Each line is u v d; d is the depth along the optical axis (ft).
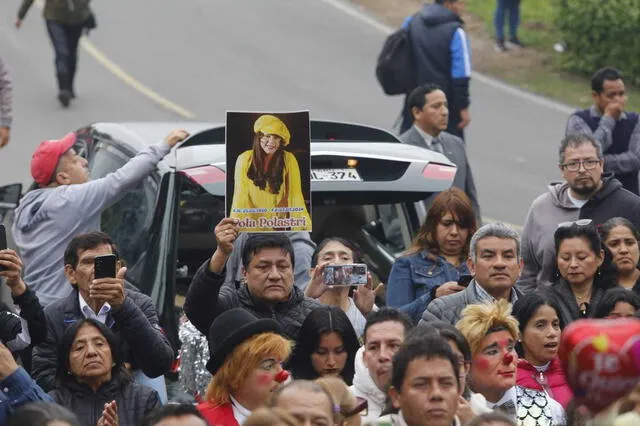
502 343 69.92
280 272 78.28
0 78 128.36
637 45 220.43
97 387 71.77
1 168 171.53
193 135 91.30
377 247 95.50
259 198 78.13
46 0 197.57
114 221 89.66
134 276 85.51
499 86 220.84
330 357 73.20
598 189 97.30
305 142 78.13
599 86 115.34
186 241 90.63
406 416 59.16
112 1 254.88
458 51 144.15
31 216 88.99
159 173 87.51
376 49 239.09
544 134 200.23
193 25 245.45
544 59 232.12
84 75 216.74
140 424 67.77
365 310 83.76
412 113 116.88
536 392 73.10
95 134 99.81
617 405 45.62
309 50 236.63
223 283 80.64
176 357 82.99
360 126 94.99
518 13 237.45
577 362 45.55
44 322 73.72
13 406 63.77
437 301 81.15
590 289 87.66
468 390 69.26
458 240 88.28
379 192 90.07
